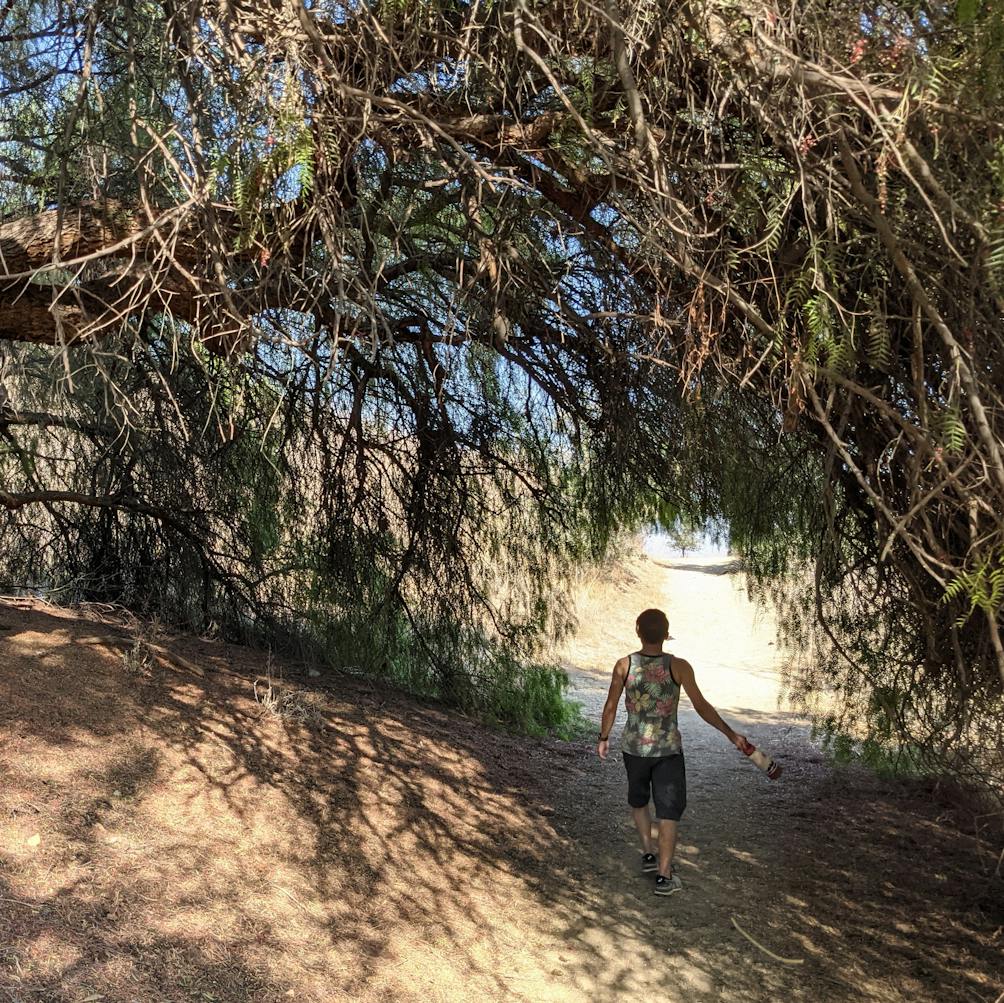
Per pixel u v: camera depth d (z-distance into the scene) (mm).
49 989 3113
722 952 4625
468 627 8547
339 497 7676
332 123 3373
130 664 5910
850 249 3049
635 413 6137
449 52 3598
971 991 4289
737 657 15641
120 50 3932
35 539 7789
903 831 6402
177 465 7375
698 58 3000
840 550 4754
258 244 3336
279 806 4969
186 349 6078
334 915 4242
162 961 3473
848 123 2768
